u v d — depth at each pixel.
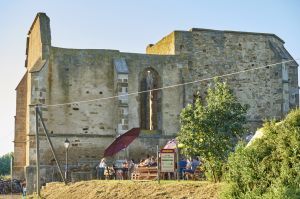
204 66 52.16
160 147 49.28
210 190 24.30
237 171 19.17
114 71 49.12
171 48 52.38
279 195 16.33
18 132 55.06
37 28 50.91
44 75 47.34
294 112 18.05
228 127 31.53
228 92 33.12
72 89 48.28
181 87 51.12
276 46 54.69
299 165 16.56
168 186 26.78
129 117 49.03
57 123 47.50
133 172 39.12
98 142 48.38
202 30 52.41
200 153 30.69
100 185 30.95
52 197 33.31
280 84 54.12
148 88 50.59
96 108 48.72
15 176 54.00
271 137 18.31
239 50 53.41
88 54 49.03
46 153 46.75
